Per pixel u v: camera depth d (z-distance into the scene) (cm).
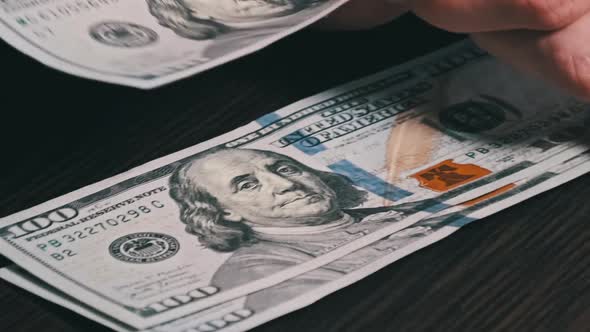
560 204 69
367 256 63
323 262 62
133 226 66
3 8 73
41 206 68
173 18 76
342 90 83
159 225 66
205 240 64
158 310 58
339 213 67
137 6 76
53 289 60
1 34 70
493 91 82
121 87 81
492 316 59
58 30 72
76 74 67
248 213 67
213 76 84
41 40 70
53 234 65
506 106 80
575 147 75
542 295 60
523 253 64
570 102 80
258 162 73
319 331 58
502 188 70
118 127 77
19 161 73
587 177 72
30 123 77
